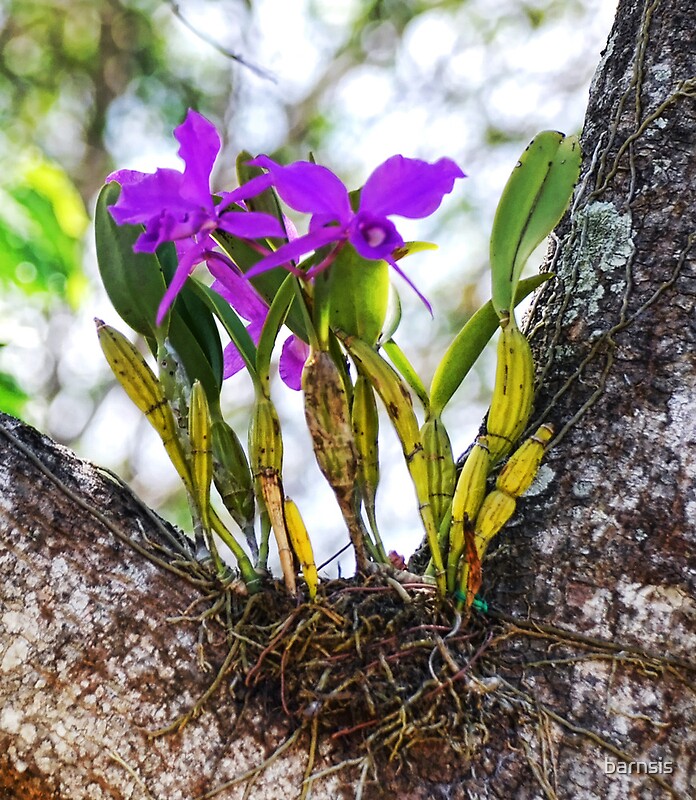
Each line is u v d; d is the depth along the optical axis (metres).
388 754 0.62
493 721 0.63
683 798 0.62
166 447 0.66
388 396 0.64
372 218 0.61
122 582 0.63
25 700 0.61
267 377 0.65
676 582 0.64
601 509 0.66
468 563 0.64
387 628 0.63
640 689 0.63
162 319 0.66
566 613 0.65
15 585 0.62
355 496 0.66
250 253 0.66
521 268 0.65
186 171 0.62
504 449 0.65
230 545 0.65
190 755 0.61
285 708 0.62
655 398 0.67
